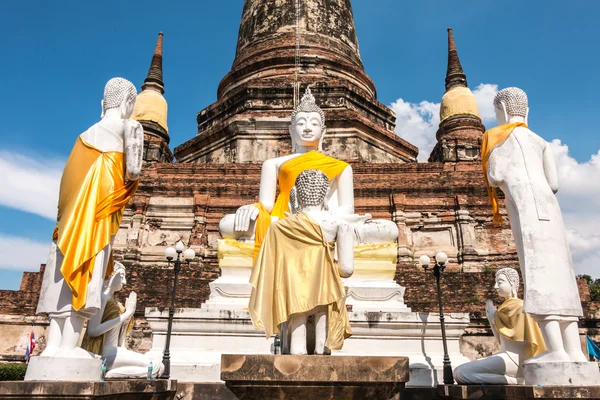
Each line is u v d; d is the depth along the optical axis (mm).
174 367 9578
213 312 10266
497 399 6441
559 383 6141
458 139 23984
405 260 20922
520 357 7781
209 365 9586
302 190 5934
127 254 20828
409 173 23172
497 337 8383
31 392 5559
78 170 6809
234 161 24609
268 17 29719
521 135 7414
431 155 27578
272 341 10172
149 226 21859
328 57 28031
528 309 6500
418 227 22016
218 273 16953
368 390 4723
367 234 11492
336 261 5492
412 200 22266
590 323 16484
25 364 15281
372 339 10219
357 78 28953
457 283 16953
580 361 6262
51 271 6523
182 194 22234
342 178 11461
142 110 26531
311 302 5008
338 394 4707
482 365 7785
